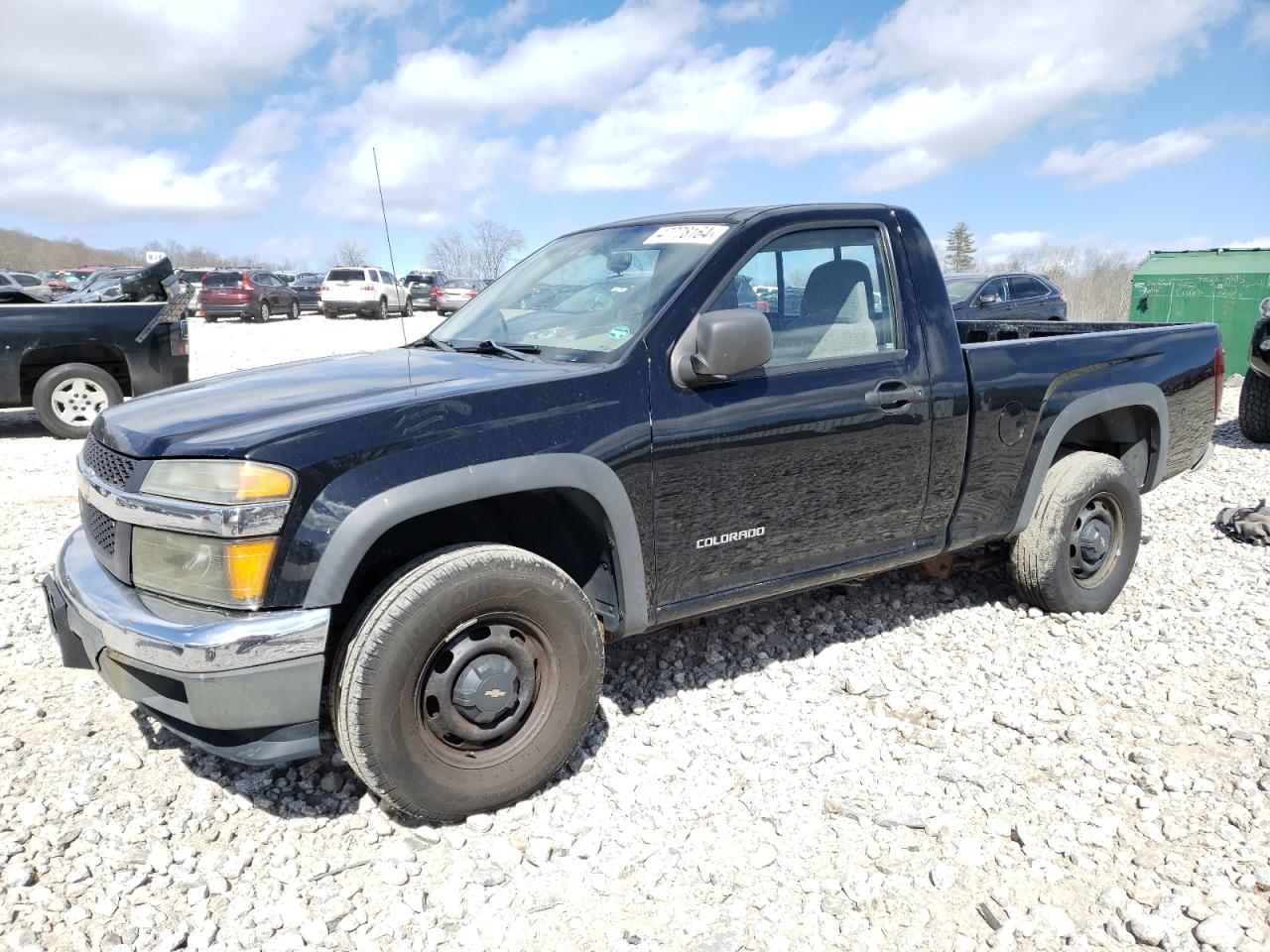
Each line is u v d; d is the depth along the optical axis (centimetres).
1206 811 292
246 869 269
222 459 255
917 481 378
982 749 331
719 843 280
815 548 357
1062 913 247
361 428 264
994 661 401
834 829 286
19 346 923
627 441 302
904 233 381
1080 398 430
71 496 716
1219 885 256
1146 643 420
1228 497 696
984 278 1540
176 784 310
